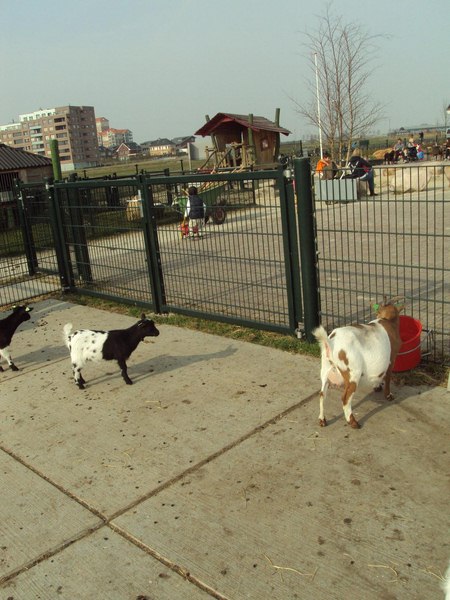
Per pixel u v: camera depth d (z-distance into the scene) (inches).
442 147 1331.2
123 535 133.0
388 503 134.9
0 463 170.9
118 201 334.0
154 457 165.2
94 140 6240.2
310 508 135.9
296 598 110.4
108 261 373.1
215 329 270.4
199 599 112.3
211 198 434.3
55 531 136.9
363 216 549.3
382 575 113.8
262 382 207.6
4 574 124.3
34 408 206.2
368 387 192.9
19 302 362.0
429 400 181.3
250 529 130.6
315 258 229.8
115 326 294.0
